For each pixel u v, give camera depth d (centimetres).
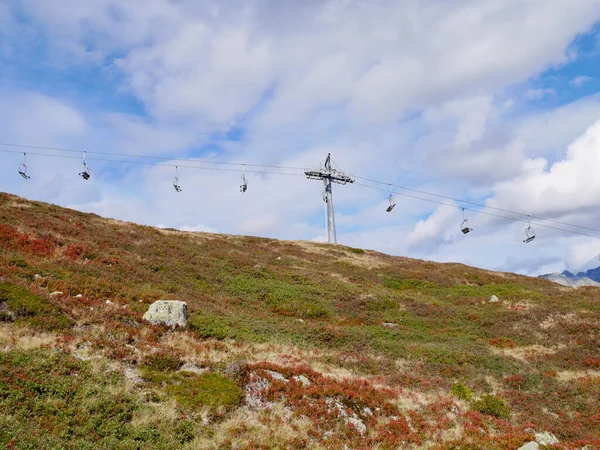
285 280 4431
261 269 4603
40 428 1008
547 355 2889
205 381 1495
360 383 1856
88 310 1923
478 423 1677
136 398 1276
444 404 1800
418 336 3203
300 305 3672
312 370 1891
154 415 1221
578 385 2172
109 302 2155
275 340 2388
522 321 3656
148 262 3494
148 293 2577
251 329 2500
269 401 1516
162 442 1117
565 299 4641
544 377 2300
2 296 1675
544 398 2027
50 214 4147
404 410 1692
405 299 4441
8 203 4078
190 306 2630
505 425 1691
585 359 2750
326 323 3309
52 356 1342
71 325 1692
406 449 1412
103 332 1709
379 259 6969
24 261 2370
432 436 1528
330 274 5319
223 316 2678
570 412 1888
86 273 2623
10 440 912
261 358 1969
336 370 2084
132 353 1574
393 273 5922
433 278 5931
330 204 7469
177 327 2086
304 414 1480
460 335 3441
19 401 1082
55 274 2347
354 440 1402
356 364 2283
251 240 6731
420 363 2441
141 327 1934
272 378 1650
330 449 1314
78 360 1380
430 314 4028
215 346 1959
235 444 1203
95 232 3969
